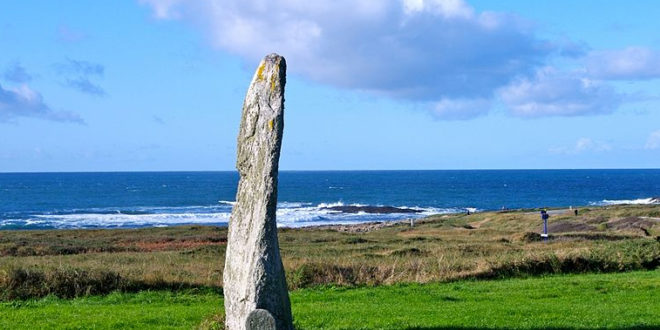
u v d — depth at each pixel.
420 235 57.75
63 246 44.41
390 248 39.94
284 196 178.62
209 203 149.50
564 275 25.06
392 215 117.81
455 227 70.88
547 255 26.20
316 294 20.19
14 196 174.00
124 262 30.00
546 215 48.56
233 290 11.70
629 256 27.12
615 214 69.56
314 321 15.25
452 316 15.97
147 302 18.70
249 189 11.77
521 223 67.88
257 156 11.68
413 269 24.81
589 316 15.98
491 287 21.45
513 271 24.88
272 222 11.55
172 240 51.66
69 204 146.25
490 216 79.94
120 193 189.75
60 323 15.09
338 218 111.75
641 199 154.75
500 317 15.84
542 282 22.44
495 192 195.88
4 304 17.92
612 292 20.20
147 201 156.25
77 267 22.34
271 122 11.59
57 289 19.52
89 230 63.16
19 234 58.62
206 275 23.41
